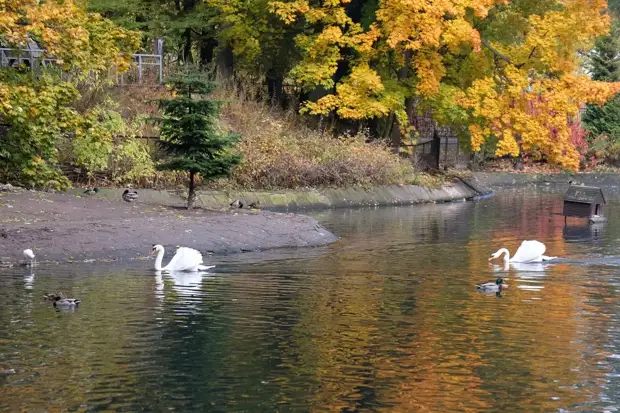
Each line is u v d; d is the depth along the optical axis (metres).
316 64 39.31
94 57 29.03
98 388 12.29
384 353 14.07
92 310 16.44
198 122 27.55
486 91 39.94
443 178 42.16
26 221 23.55
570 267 21.98
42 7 26.81
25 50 31.27
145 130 34.38
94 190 30.38
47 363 13.29
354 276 20.39
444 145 48.25
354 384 12.62
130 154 32.16
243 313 16.47
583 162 55.12
